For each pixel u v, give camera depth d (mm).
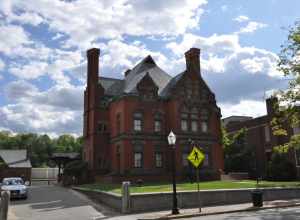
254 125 54875
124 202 23047
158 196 23984
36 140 128500
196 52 48438
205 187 30172
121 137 41000
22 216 22594
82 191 34719
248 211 22031
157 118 42938
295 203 24453
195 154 22219
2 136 127812
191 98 44094
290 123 31094
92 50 49312
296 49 29422
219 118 46000
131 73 49375
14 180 32719
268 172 47219
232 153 56500
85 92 51094
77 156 53031
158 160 41906
